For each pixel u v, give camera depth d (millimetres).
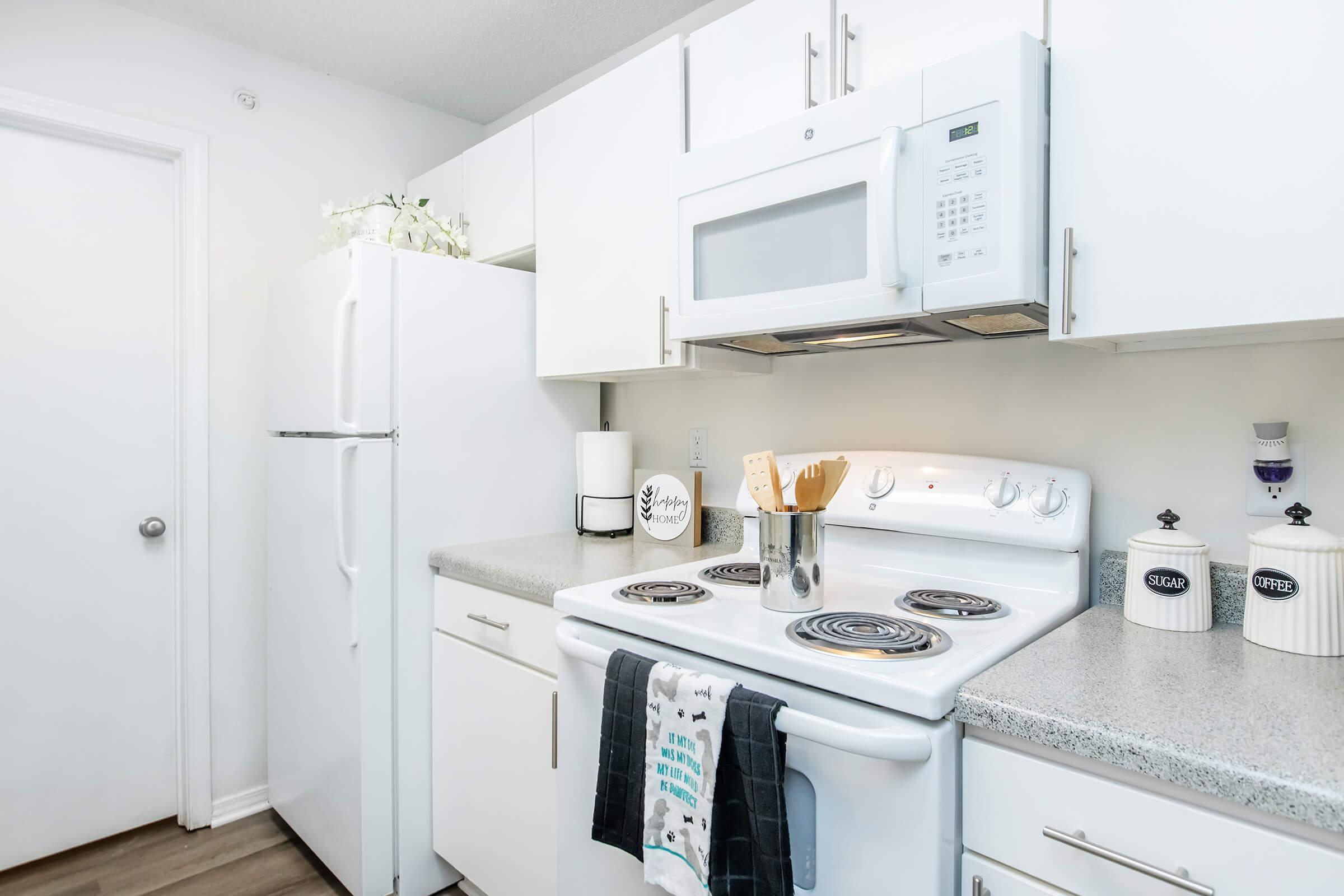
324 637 1759
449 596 1744
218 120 2092
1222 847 654
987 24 1080
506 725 1563
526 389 1984
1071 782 747
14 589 1848
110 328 1973
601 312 1736
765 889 886
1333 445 1051
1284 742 678
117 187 1981
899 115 1088
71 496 1920
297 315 1880
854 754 855
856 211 1153
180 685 2068
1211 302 877
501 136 2053
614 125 1684
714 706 928
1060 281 996
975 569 1302
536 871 1491
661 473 1897
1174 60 901
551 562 1637
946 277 1044
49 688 1901
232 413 2119
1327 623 942
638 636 1155
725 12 1893
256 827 2092
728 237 1339
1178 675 871
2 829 1846
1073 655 956
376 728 1675
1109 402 1271
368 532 1670
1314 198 808
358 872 1656
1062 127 995
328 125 2318
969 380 1450
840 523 1462
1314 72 805
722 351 1634
